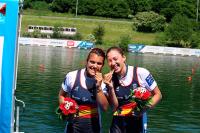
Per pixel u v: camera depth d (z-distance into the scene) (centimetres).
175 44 8656
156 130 1745
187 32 8588
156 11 12075
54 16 10344
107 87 678
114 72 684
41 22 9262
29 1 11362
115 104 683
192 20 10744
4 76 741
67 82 688
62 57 5047
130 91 686
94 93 680
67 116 678
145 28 9519
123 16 11300
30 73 3412
